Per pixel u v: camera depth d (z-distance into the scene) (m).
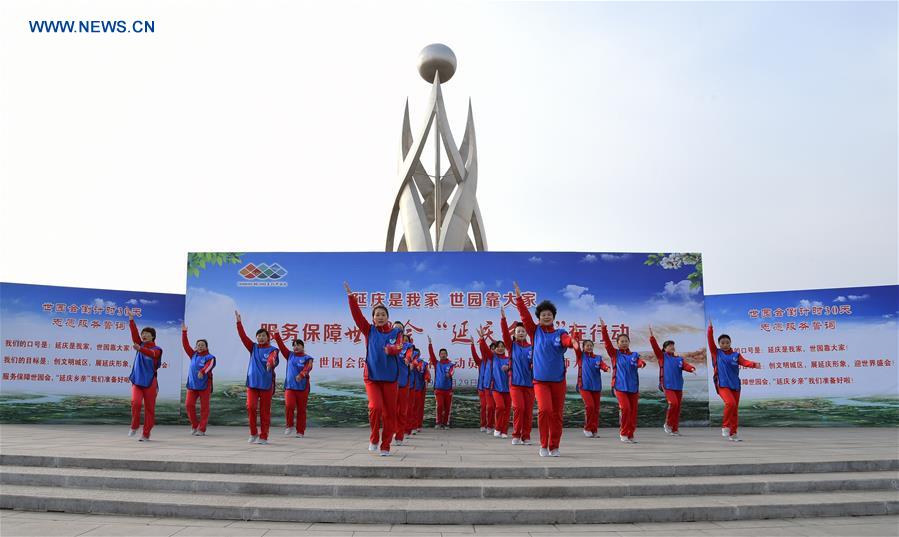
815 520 5.27
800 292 14.45
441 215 21.06
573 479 6.02
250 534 4.71
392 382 7.23
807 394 14.19
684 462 6.50
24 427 12.41
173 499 5.42
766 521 5.23
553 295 13.71
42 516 5.25
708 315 15.07
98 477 5.86
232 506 5.19
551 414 7.12
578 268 13.80
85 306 13.80
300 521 5.11
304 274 13.86
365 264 13.89
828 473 6.43
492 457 7.02
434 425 13.55
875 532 4.88
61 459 6.38
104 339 13.86
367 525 5.04
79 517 5.21
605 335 10.12
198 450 7.61
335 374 13.59
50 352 13.49
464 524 5.06
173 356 14.14
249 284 13.82
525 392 9.05
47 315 13.53
